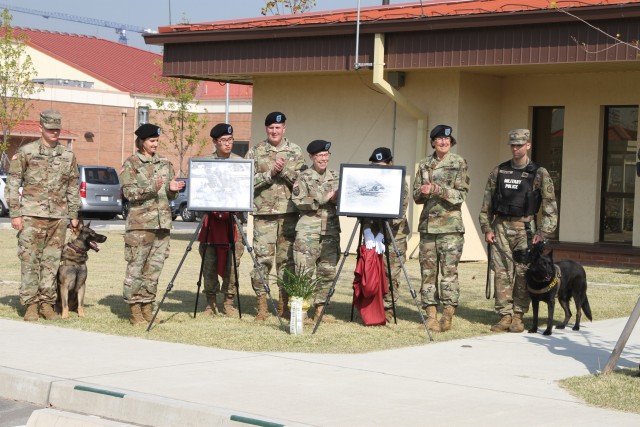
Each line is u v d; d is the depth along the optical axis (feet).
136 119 164.76
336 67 61.00
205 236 36.47
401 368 27.66
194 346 30.63
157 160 34.58
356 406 22.90
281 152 35.83
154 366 27.22
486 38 55.67
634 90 60.95
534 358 29.84
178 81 145.69
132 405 23.20
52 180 35.17
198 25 69.05
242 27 64.13
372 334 33.55
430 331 34.50
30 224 34.99
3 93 137.28
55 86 157.17
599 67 59.21
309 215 34.86
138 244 34.40
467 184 34.45
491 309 40.83
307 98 68.08
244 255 62.44
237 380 25.48
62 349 29.66
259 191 35.96
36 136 150.61
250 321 36.06
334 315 38.11
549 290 34.04
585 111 62.80
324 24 60.34
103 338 31.86
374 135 65.36
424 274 34.99
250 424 21.26
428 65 57.77
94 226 91.86
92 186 111.75
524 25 54.39
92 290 44.16
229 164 34.42
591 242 63.00
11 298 41.14
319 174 34.76
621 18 51.31
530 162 34.91
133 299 34.53
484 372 27.37
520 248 34.65
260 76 69.21
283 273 36.42
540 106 64.80
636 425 21.62
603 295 45.98
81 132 159.84
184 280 48.98
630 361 29.66
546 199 34.53
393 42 59.16
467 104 62.44
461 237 34.76
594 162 62.69
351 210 33.53
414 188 34.88
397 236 36.37
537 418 22.07
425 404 23.25
